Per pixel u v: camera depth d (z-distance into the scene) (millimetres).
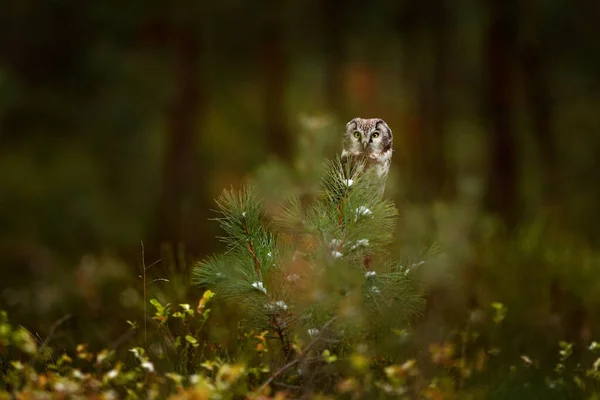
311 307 6145
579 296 10430
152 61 18797
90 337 8625
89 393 5906
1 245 17562
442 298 9836
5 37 18234
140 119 19500
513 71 17531
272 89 19359
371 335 6688
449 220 12148
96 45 18125
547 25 17344
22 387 6059
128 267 13352
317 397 5648
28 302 11172
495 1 17344
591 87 18797
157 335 7418
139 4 17094
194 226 18188
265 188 9617
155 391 5707
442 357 6559
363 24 18359
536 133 18953
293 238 6449
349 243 6172
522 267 11469
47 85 18562
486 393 6762
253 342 6594
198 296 8594
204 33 18109
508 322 9102
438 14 18250
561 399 6805
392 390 5793
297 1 17703
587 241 14633
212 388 5457
